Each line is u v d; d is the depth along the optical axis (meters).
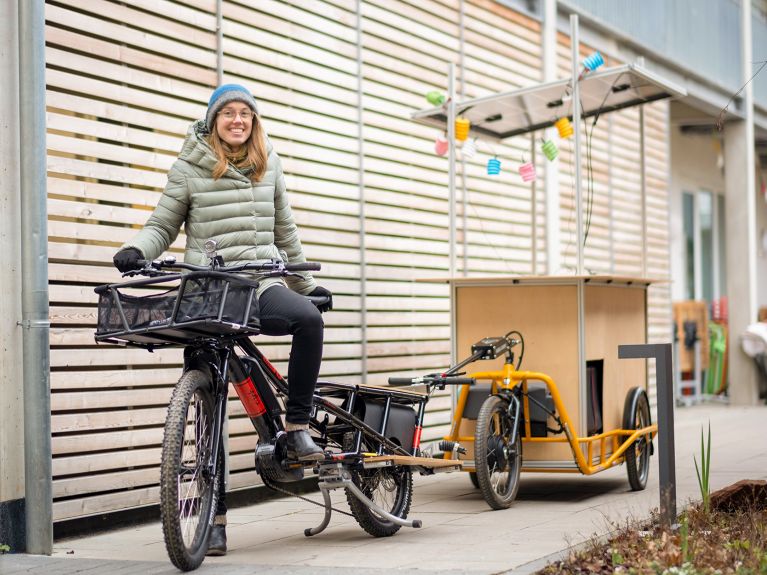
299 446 4.25
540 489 6.48
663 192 12.07
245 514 5.94
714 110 12.91
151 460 5.73
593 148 10.54
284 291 4.28
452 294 6.29
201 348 4.14
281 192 4.59
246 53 6.50
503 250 8.98
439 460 5.10
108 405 5.47
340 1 7.32
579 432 5.93
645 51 11.32
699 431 9.88
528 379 5.93
